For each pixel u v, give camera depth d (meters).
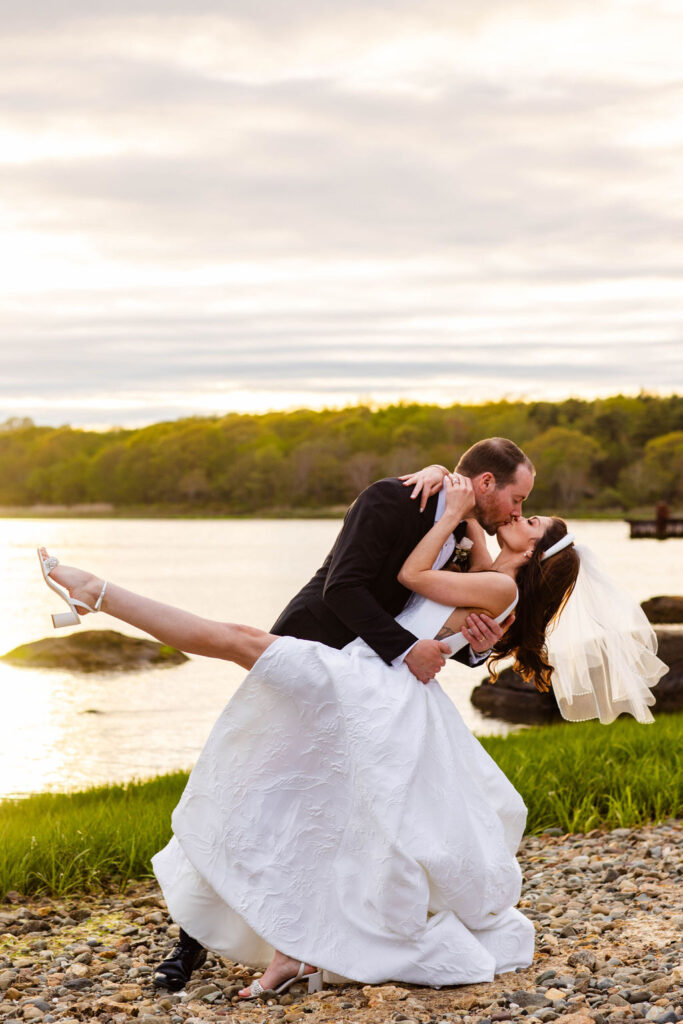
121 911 4.85
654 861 5.17
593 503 147.50
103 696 17.39
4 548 80.31
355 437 158.62
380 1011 3.20
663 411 157.00
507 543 4.00
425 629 3.65
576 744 7.66
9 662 21.03
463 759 3.71
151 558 66.31
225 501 165.62
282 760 3.48
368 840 3.44
